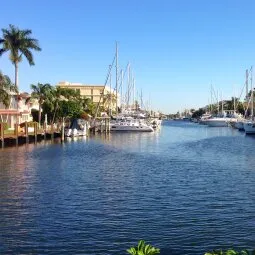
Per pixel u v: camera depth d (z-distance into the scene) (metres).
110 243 17.72
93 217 21.53
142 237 18.44
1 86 64.06
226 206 23.92
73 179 33.06
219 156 51.66
